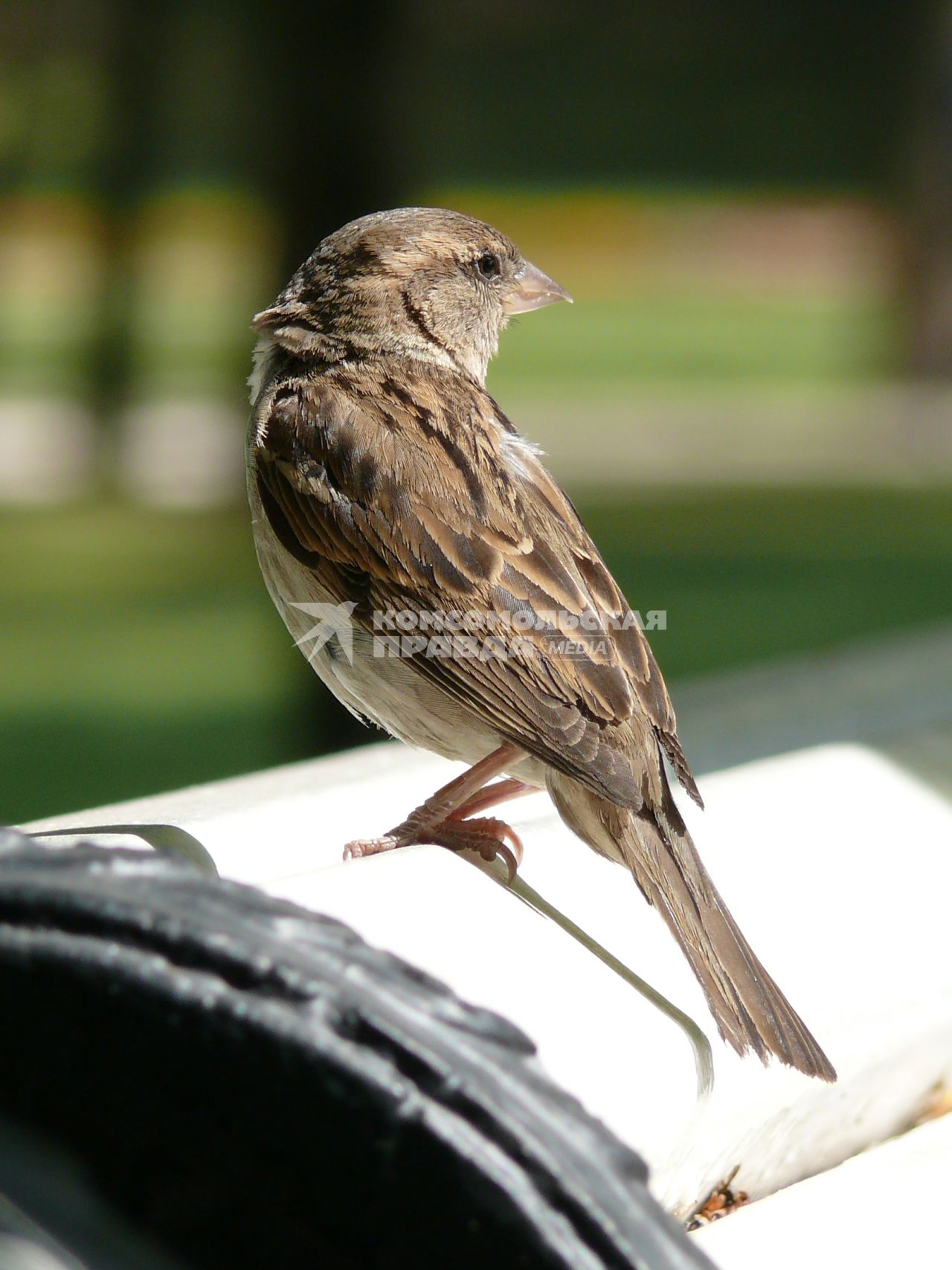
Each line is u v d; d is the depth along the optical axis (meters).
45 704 15.84
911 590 19.39
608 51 61.38
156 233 39.31
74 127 39.19
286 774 5.53
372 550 5.56
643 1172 2.62
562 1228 2.48
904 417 30.97
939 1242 3.57
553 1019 3.51
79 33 35.47
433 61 23.70
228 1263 2.60
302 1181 2.57
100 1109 2.63
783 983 4.07
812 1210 3.67
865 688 7.03
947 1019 4.21
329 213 17.62
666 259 54.94
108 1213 2.55
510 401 32.59
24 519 23.14
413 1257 2.54
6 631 18.08
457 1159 2.51
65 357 35.41
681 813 4.87
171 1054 2.59
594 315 45.75
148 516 23.36
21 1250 2.40
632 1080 3.48
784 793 4.98
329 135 17.52
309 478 5.70
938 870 4.62
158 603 19.28
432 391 5.93
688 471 26.53
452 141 62.59
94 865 2.77
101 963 2.60
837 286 50.31
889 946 4.27
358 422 5.73
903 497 24.94
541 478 5.74
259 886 3.71
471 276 6.36
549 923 3.84
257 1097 2.57
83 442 27.44
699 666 16.05
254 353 6.47
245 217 48.94
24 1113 2.66
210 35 30.30
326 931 2.73
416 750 6.08
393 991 2.65
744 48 59.94
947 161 34.00
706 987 3.86
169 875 2.77
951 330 34.16
